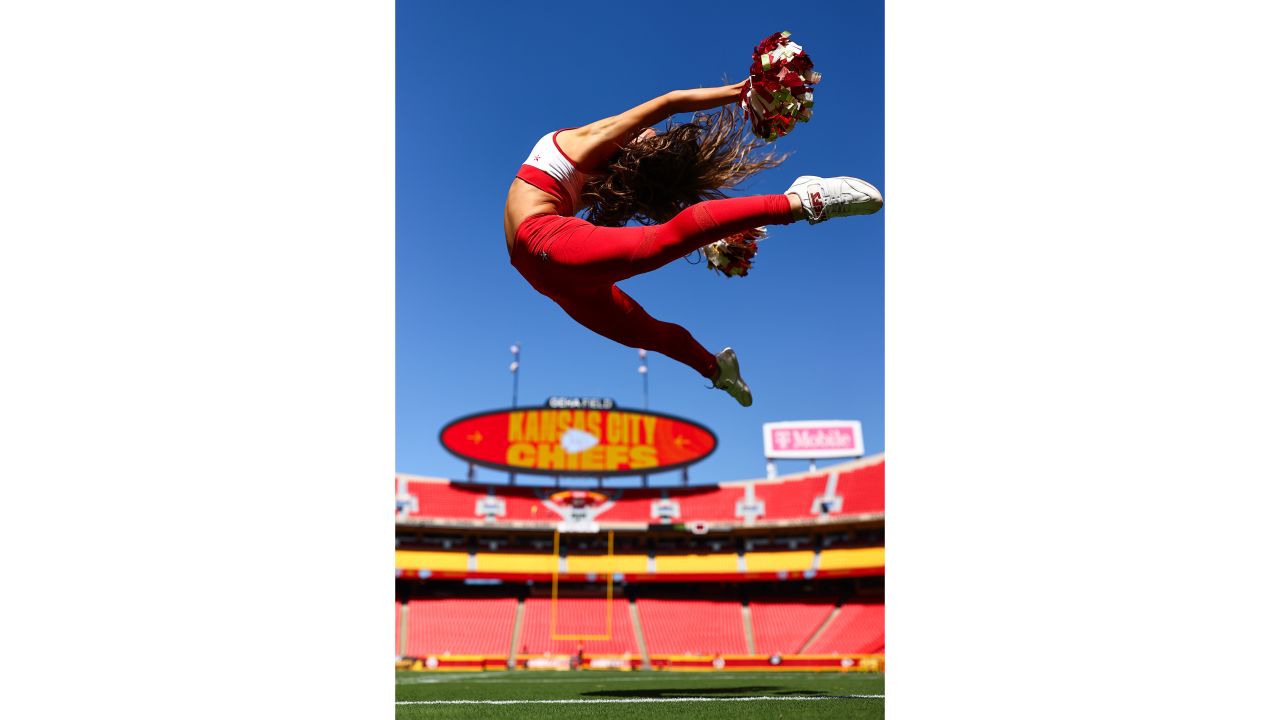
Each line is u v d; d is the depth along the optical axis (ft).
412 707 17.07
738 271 9.43
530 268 7.51
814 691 22.26
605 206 8.35
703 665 65.41
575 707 16.81
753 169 8.65
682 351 8.89
